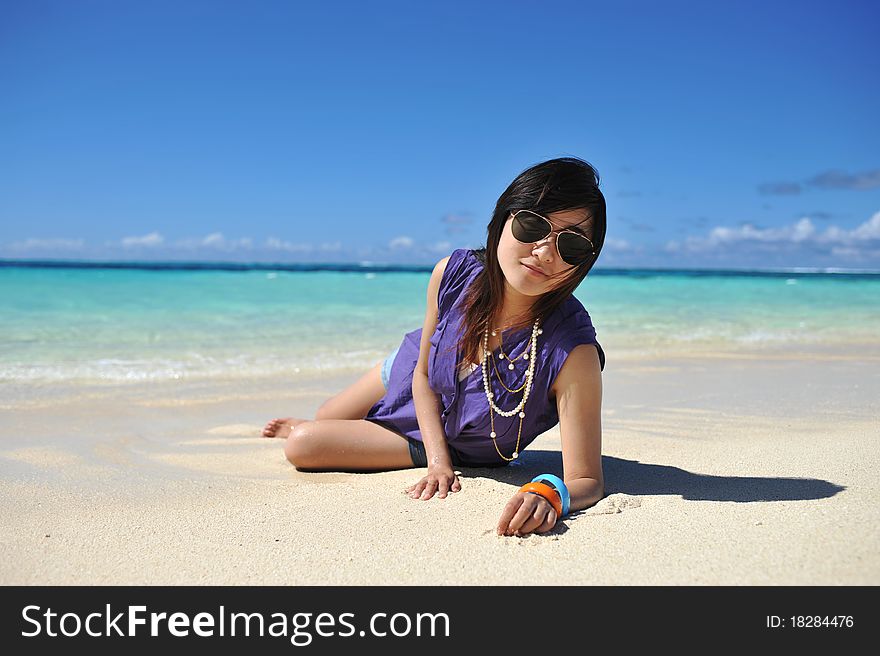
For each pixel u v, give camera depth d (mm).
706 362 6637
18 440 3623
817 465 2852
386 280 23828
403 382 3125
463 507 2457
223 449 3559
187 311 11367
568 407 2537
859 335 9023
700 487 2656
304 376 5770
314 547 2115
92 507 2518
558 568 1921
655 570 1868
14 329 8398
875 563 1770
